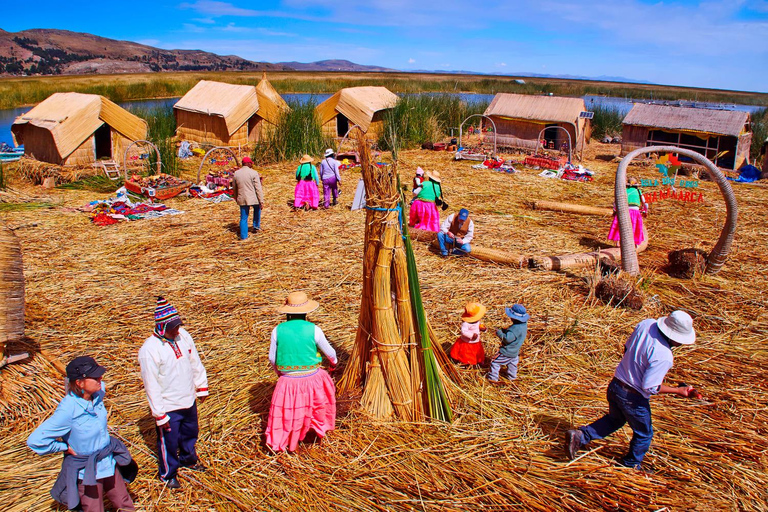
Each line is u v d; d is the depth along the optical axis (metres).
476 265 7.67
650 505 3.43
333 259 7.84
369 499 3.48
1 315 4.62
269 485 3.60
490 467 3.76
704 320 6.07
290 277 7.16
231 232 9.16
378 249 4.08
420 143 19.20
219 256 7.99
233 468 3.76
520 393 4.64
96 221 9.59
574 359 5.20
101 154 16.92
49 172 12.88
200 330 5.72
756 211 10.80
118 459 3.28
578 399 4.57
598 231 9.44
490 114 18.16
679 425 4.23
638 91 63.69
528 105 17.78
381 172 3.97
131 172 13.86
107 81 58.00
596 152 18.72
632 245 7.16
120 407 4.43
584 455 3.87
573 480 3.62
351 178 13.64
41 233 9.00
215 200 11.34
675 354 5.35
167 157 13.70
